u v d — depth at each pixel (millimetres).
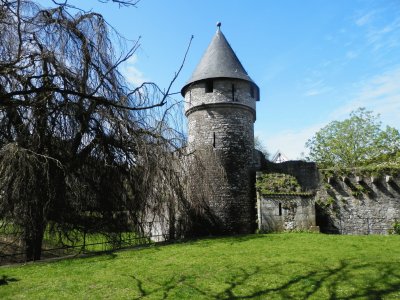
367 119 29516
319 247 9984
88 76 9664
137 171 11359
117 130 10609
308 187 17016
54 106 9297
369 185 16469
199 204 13633
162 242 12375
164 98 3715
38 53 8859
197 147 14477
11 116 8859
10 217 8625
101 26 9883
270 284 6406
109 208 11250
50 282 6957
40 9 9266
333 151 29984
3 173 8297
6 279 7207
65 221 10438
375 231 16062
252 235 13586
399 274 6672
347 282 6301
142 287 6484
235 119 16094
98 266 8375
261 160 17688
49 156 9414
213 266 8008
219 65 16359
